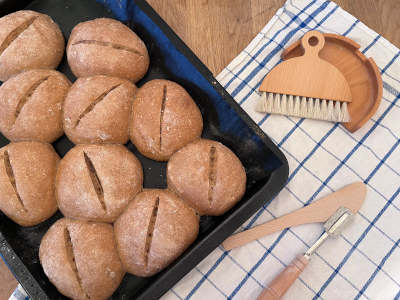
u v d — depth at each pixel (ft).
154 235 1.31
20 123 1.43
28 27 1.53
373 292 1.48
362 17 1.75
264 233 1.51
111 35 1.51
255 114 1.65
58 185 1.42
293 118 1.65
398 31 1.74
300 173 1.59
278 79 1.63
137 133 1.45
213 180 1.39
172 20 1.74
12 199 1.38
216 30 1.73
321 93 1.62
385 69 1.69
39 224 1.48
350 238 1.53
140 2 1.50
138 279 1.44
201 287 1.49
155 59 1.61
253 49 1.71
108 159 1.40
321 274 1.50
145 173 1.53
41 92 1.45
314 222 1.52
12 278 1.53
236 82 1.68
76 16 1.68
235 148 1.53
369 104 1.63
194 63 1.44
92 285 1.32
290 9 1.76
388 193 1.57
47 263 1.34
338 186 1.58
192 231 1.37
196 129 1.48
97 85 1.45
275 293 1.40
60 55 1.60
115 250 1.38
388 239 1.53
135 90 1.53
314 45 1.68
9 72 1.52
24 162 1.41
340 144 1.62
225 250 1.52
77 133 1.43
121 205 1.38
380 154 1.61
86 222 1.39
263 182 1.41
